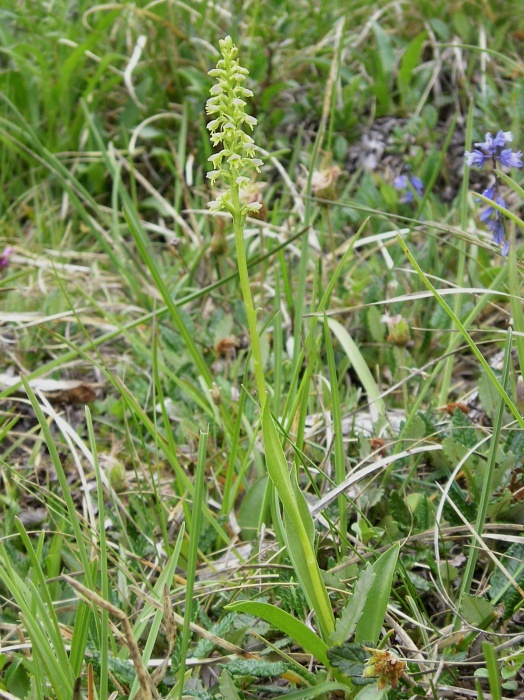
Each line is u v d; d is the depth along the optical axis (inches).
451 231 19.2
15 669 14.2
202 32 39.0
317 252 27.7
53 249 32.9
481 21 37.8
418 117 34.8
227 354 24.0
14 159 36.5
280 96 38.0
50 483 21.3
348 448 20.0
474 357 24.2
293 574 15.5
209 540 17.5
